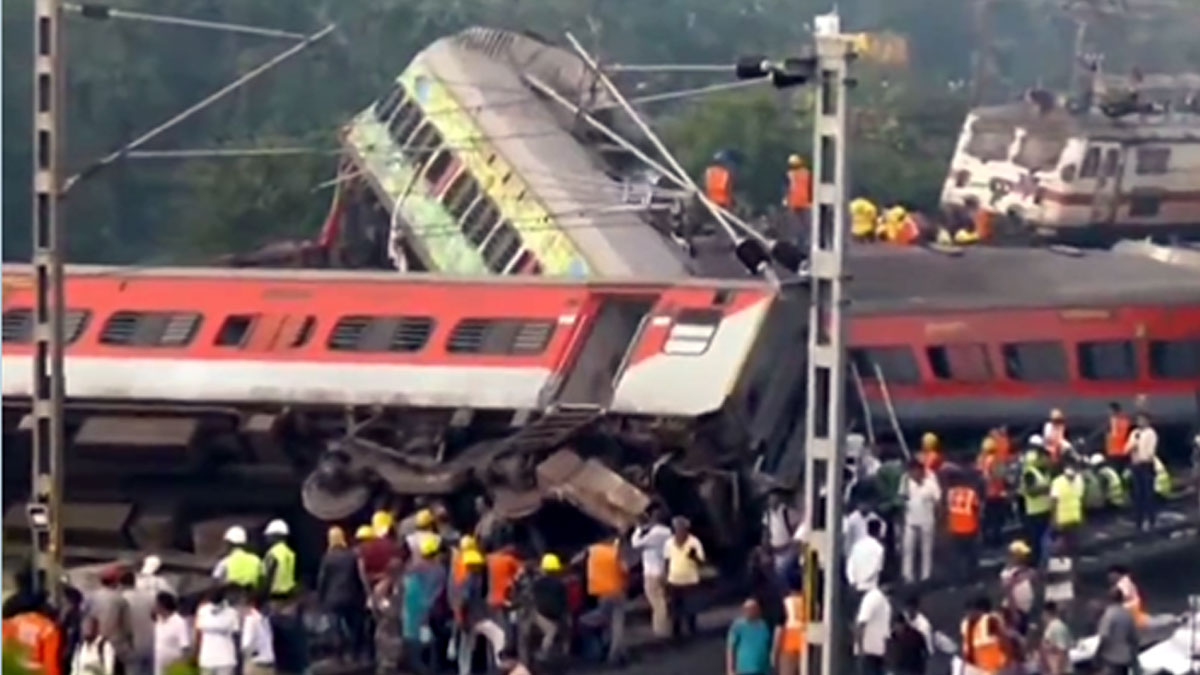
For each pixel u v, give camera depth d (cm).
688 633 17088
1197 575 18838
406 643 16025
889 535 18050
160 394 19575
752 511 18425
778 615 16700
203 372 19625
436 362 19300
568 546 18250
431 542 16175
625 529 17500
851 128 13450
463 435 19062
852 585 16112
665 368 18600
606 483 17675
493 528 17600
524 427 18712
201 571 18800
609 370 19238
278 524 16112
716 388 18450
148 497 19550
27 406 19962
